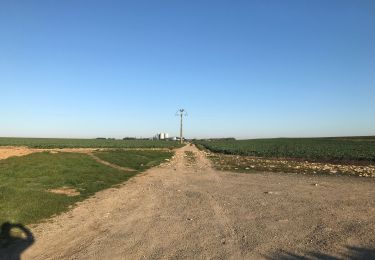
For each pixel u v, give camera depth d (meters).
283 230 10.86
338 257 8.45
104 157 35.88
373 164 39.25
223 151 65.12
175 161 41.53
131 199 16.30
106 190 18.91
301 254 8.68
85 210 13.88
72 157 31.31
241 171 29.97
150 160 40.94
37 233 10.69
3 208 12.95
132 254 8.85
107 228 11.32
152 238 10.18
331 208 14.06
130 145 91.62
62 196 16.11
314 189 19.31
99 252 9.05
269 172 29.30
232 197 16.70
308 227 11.18
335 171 30.58
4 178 19.69
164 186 20.59
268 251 8.94
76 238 10.28
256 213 13.20
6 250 9.19
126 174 26.41
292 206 14.48
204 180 23.50
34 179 19.91
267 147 74.56
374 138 125.25
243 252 8.88
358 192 18.38
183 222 11.98
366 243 9.52
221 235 10.41
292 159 46.34
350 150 59.41
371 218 12.38
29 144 81.88
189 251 9.02
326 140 118.00
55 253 9.06
